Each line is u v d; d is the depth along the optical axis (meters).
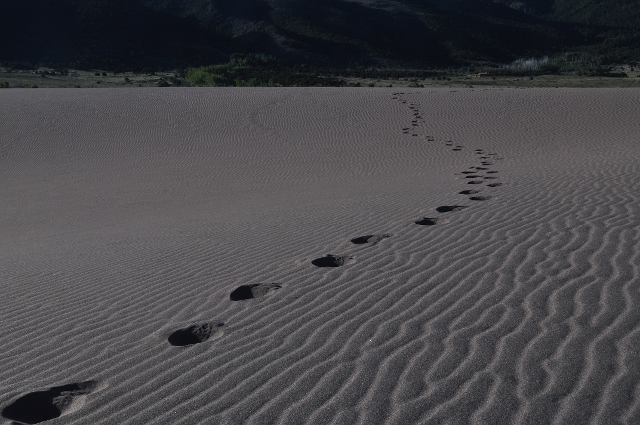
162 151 21.31
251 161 19.28
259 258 6.42
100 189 15.95
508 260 5.47
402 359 3.64
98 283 6.00
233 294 5.27
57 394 3.59
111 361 4.00
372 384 3.36
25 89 34.56
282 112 26.31
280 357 3.82
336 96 29.22
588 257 5.36
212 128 24.17
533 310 4.24
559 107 25.03
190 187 15.53
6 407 3.43
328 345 3.95
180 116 25.78
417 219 7.79
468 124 23.39
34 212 13.33
